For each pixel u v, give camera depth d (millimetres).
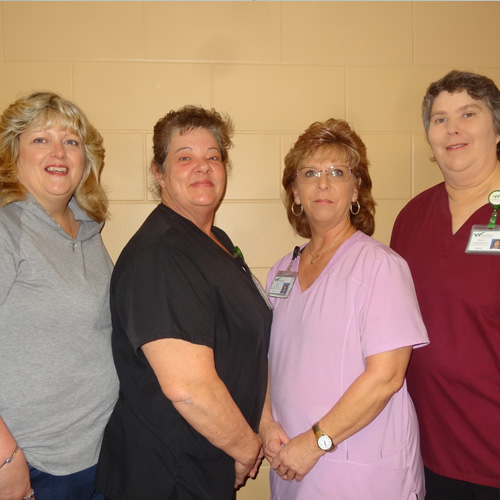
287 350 1392
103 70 1891
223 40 1930
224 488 1296
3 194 1220
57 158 1283
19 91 1864
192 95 1928
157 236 1237
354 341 1282
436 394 1414
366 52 2000
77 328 1253
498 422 1323
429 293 1436
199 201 1343
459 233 1432
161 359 1117
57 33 1867
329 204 1402
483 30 2045
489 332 1327
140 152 1923
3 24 1848
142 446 1243
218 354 1259
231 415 1180
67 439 1252
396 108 2027
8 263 1152
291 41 1961
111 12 1882
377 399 1213
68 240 1330
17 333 1184
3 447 1098
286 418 1354
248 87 1951
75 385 1256
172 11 1903
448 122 1442
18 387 1188
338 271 1351
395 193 2055
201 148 1361
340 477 1271
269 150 1979
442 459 1405
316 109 1987
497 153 1455
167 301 1144
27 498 1150
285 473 1332
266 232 2008
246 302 1297
